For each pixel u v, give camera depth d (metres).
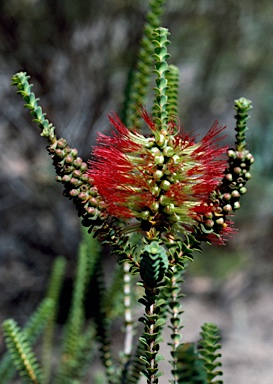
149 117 0.95
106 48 5.06
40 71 4.98
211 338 0.94
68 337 1.74
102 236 0.91
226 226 0.90
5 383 1.65
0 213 5.17
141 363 1.28
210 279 5.38
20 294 4.90
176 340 1.04
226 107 6.12
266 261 5.58
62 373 1.76
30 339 1.51
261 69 6.00
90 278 1.37
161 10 1.33
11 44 4.87
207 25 5.55
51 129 0.89
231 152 0.88
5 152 5.30
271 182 5.84
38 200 5.18
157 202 0.91
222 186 0.90
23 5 4.85
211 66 5.82
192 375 0.78
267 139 5.88
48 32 4.95
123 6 4.98
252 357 4.40
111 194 0.91
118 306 1.47
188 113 5.99
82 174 0.90
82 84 5.04
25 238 5.16
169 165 0.91
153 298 0.88
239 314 4.93
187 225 0.94
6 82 5.12
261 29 5.84
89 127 5.01
